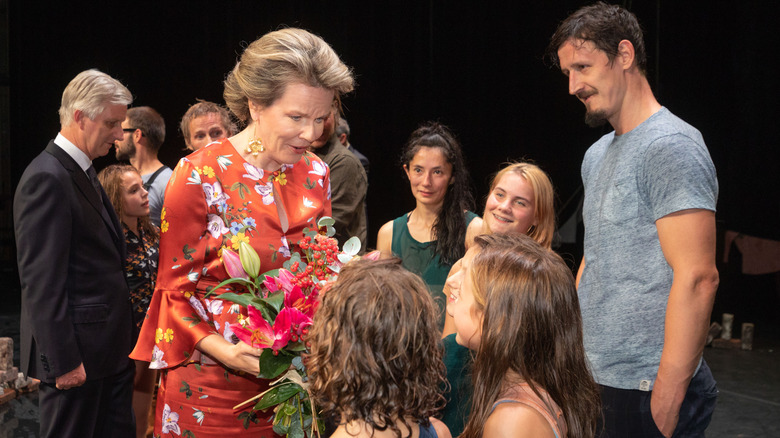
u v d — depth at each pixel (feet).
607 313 6.02
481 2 27.04
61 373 6.98
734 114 23.71
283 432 4.87
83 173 7.46
